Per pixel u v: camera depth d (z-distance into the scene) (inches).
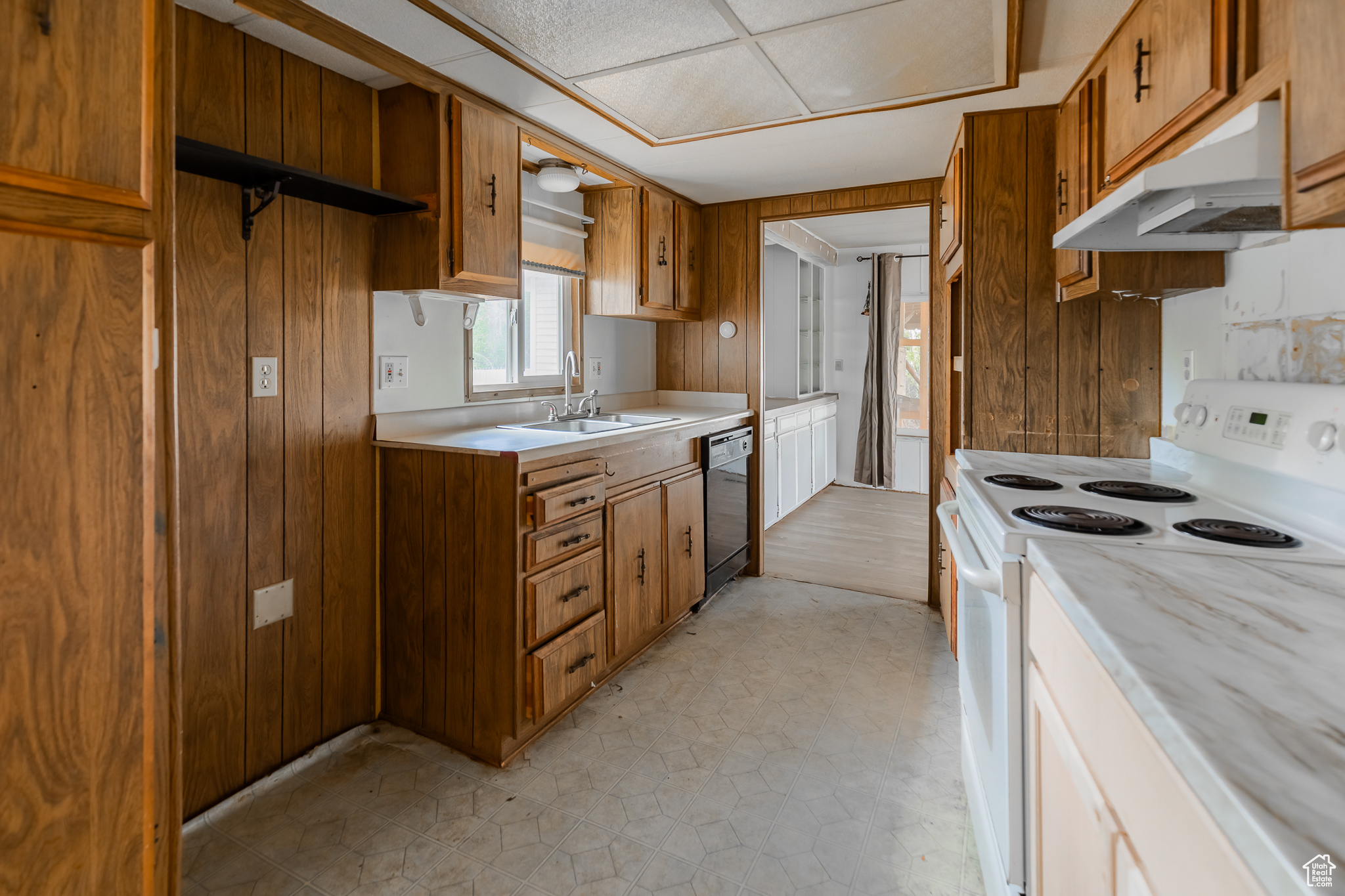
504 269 90.5
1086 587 37.8
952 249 105.7
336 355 82.2
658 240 131.6
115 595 38.8
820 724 87.2
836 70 80.5
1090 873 33.4
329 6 66.7
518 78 82.7
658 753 81.0
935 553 128.3
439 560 83.0
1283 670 27.2
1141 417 86.6
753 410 145.9
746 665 104.1
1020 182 91.4
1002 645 50.0
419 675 85.3
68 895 37.3
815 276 243.9
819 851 64.7
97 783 38.4
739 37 72.7
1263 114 40.1
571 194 126.0
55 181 35.1
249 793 72.9
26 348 34.5
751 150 110.0
